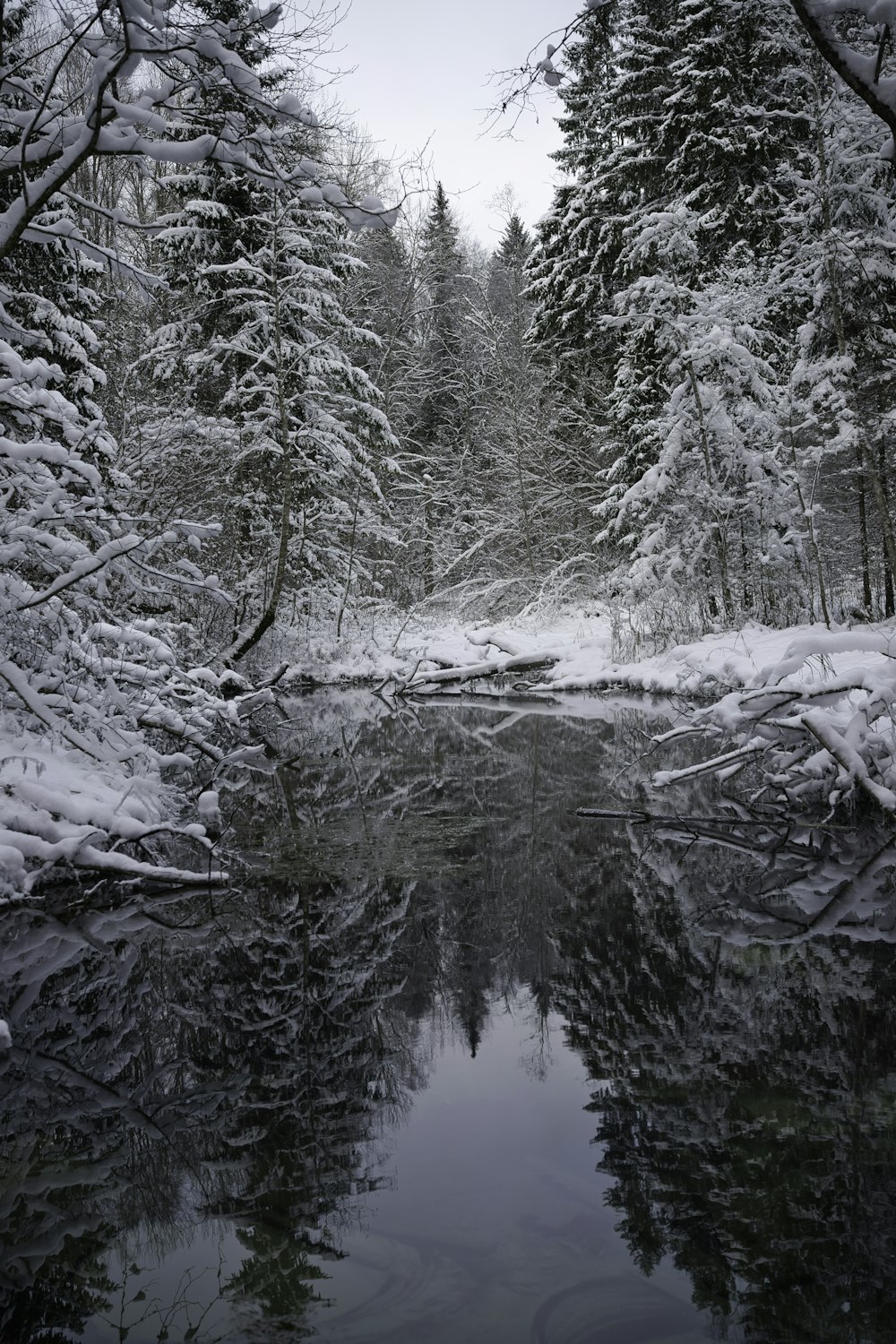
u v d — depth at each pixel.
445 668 20.36
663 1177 2.61
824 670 9.13
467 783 9.34
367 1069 3.42
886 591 16.97
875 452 14.99
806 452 15.87
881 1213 2.40
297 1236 2.39
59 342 11.25
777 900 5.36
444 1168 2.69
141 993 4.23
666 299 17.80
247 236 17.52
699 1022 3.71
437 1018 3.88
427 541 28.59
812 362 15.78
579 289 23.34
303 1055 3.56
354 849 6.79
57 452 6.22
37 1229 2.48
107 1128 3.04
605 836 7.08
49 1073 3.47
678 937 4.77
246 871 6.22
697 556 17.53
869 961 4.32
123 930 5.12
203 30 4.92
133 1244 2.38
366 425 20.33
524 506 26.95
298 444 18.05
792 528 16.66
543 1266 2.23
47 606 6.50
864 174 13.98
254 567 18.25
